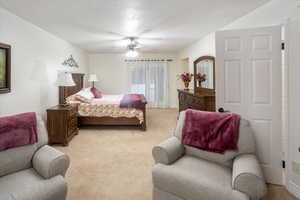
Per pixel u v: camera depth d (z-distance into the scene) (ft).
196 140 6.48
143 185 7.24
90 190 6.89
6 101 9.21
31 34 11.23
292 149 6.74
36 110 11.80
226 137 6.03
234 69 7.63
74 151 10.70
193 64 17.98
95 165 8.93
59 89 15.01
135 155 10.12
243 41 7.44
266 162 7.38
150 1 8.29
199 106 12.76
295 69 6.53
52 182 5.10
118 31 13.25
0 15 8.75
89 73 24.31
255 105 7.39
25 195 4.50
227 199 4.55
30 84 11.16
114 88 24.63
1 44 8.68
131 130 15.05
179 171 5.51
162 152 5.99
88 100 15.55
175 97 25.04
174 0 8.20
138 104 14.93
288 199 6.40
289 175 6.84
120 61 24.44
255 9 9.21
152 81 24.63
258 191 4.54
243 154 5.85
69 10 9.26
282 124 7.35
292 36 6.58
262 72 7.26
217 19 10.77
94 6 8.79
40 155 5.73
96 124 15.39
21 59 10.30
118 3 8.48
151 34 14.24
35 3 8.41
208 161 6.21
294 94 6.61
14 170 5.57
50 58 13.67
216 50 7.78
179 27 12.37
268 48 7.17
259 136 7.39
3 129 5.60
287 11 7.30
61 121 11.57
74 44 18.12
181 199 5.33
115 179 7.67
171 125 16.51
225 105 7.80
